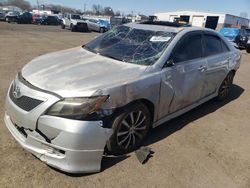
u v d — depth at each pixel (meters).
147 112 3.69
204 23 57.72
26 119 3.00
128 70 3.57
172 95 4.05
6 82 6.22
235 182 3.39
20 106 3.09
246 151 4.15
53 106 2.91
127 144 3.55
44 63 3.75
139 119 3.61
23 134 3.23
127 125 3.45
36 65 3.68
